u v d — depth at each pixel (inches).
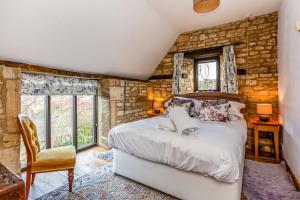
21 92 104.1
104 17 107.0
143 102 192.4
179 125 88.6
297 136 88.8
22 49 94.3
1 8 74.2
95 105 160.7
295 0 87.7
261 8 129.2
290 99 100.7
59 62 116.0
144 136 87.4
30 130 80.7
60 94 127.2
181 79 174.6
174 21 147.1
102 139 157.1
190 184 75.4
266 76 139.4
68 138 139.3
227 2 120.5
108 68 150.7
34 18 85.0
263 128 126.1
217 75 163.2
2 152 90.0
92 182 94.1
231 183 65.5
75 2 90.1
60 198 80.0
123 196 82.0
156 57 180.1
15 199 27.0
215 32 159.3
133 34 134.2
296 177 90.4
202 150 70.5
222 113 126.8
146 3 116.6
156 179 85.5
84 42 113.8
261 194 82.0
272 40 137.1
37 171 78.2
